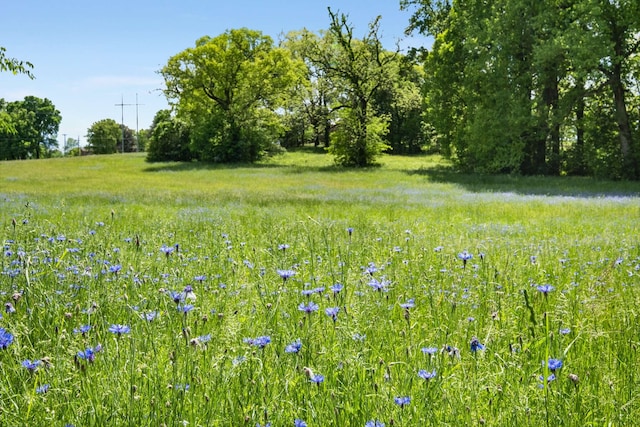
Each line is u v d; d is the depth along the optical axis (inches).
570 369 138.9
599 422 113.3
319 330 151.4
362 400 113.6
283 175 1643.7
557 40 1249.4
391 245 338.3
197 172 1845.5
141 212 604.1
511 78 1438.2
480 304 197.5
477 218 606.9
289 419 109.6
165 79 2438.5
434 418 109.0
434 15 1919.3
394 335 159.0
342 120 2101.4
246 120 2385.6
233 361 121.3
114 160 2655.0
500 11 1454.2
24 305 169.9
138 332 145.8
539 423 110.3
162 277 213.0
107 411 105.4
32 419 102.9
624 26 1323.8
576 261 304.7
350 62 2133.4
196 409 111.1
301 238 354.0
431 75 1752.0
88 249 262.8
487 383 124.5
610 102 1416.1
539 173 1556.3
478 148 1518.2
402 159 2578.7
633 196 892.0
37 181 1444.4
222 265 258.4
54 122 4421.8
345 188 1137.4
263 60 2448.3
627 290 225.8
